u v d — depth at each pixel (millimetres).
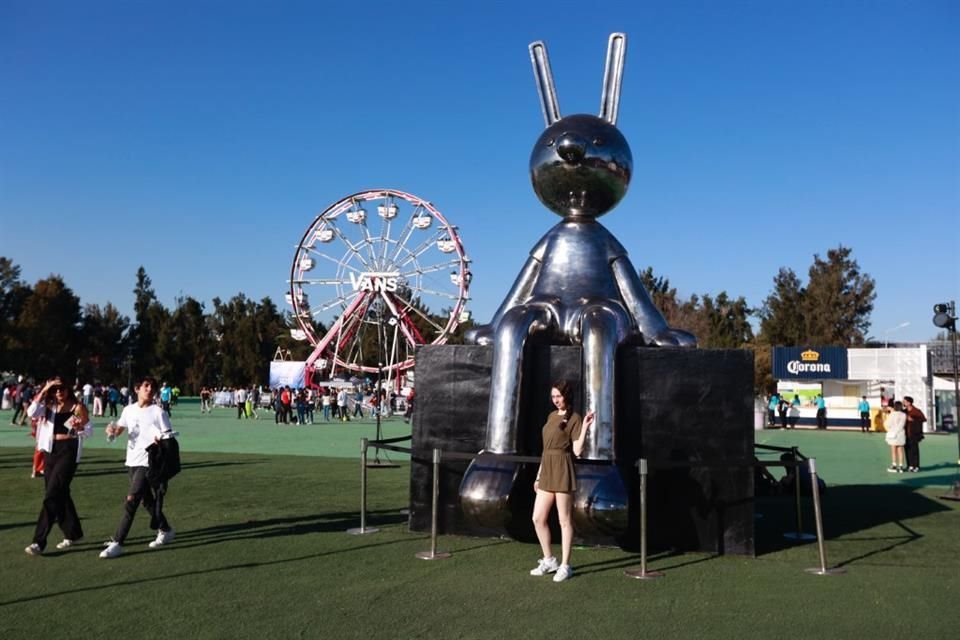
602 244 8977
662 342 8547
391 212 46594
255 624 5289
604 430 7562
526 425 8156
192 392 75062
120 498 11062
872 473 16328
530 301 8664
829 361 34750
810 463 7148
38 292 65875
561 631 5176
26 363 62406
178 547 7785
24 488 12219
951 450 23500
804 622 5402
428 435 8633
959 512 10602
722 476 7723
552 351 8227
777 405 34719
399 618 5445
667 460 7844
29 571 6754
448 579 6559
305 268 47844
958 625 5352
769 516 10203
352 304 49281
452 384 8602
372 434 26688
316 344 48906
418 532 8586
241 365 74875
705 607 5766
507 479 7602
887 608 5766
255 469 15094
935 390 37156
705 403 7824
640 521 7418
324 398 37500
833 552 7852
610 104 9523
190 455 18172
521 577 6641
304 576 6629
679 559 7426
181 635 5055
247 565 7023
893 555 7707
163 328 74000
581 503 7164
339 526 9016
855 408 34594
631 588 6316
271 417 39750
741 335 63500
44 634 5066
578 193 8977
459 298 45375
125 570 6805
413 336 49906
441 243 45781
